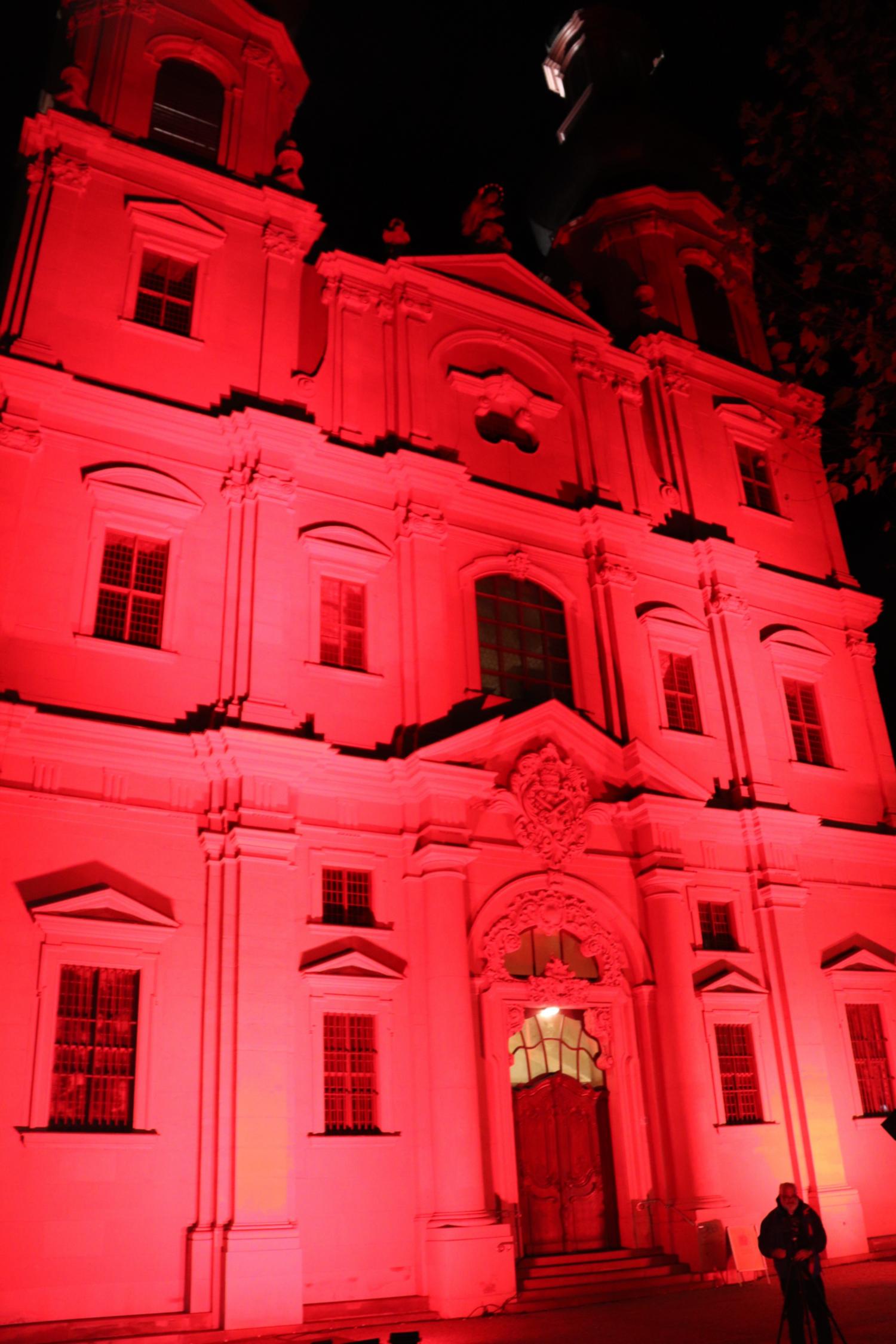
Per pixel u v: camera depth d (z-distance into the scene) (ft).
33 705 57.52
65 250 69.21
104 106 76.07
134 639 64.08
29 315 66.44
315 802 65.57
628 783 77.66
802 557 97.19
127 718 61.36
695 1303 57.98
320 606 70.95
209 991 58.13
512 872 70.79
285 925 60.34
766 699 88.07
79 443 65.36
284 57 86.58
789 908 80.02
